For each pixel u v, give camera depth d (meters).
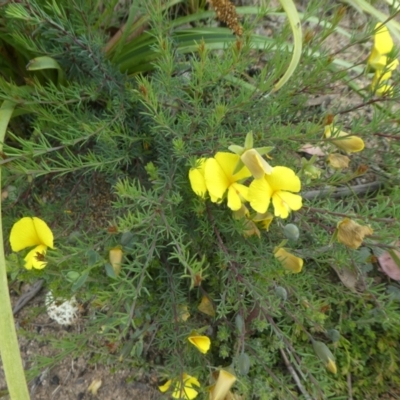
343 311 0.30
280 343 0.27
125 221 0.21
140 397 0.30
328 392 0.27
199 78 0.22
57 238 0.27
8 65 0.33
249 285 0.23
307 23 0.38
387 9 0.39
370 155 0.30
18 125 0.33
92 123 0.25
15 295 0.32
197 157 0.25
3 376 0.31
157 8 0.23
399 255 0.25
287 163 0.26
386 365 0.30
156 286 0.28
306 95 0.28
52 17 0.29
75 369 0.31
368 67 0.25
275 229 0.27
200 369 0.26
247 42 0.22
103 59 0.28
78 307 0.31
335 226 0.25
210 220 0.26
